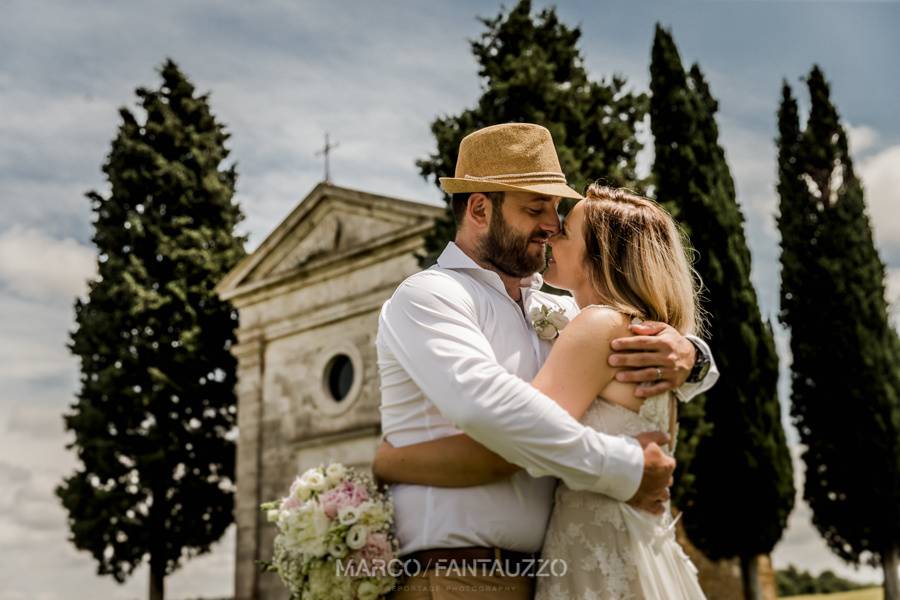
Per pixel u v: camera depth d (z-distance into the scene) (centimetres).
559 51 1470
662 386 282
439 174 1399
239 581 1878
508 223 302
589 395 279
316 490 292
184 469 2145
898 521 1730
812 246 1922
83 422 2108
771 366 1573
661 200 1625
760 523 1485
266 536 1867
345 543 279
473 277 306
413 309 281
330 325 1872
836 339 1828
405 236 1722
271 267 2022
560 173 311
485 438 258
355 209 1859
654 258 299
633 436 279
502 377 261
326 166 1969
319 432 1819
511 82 1355
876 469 1752
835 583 2428
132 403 2114
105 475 2064
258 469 1919
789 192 1984
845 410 1794
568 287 314
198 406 2188
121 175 2308
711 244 1587
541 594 281
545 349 308
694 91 1702
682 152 1636
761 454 1508
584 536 278
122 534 2042
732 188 1684
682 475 1268
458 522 275
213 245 2342
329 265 1862
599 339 280
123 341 2181
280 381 1941
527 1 1462
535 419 256
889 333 1866
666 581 279
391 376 295
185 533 2081
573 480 262
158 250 2256
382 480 298
